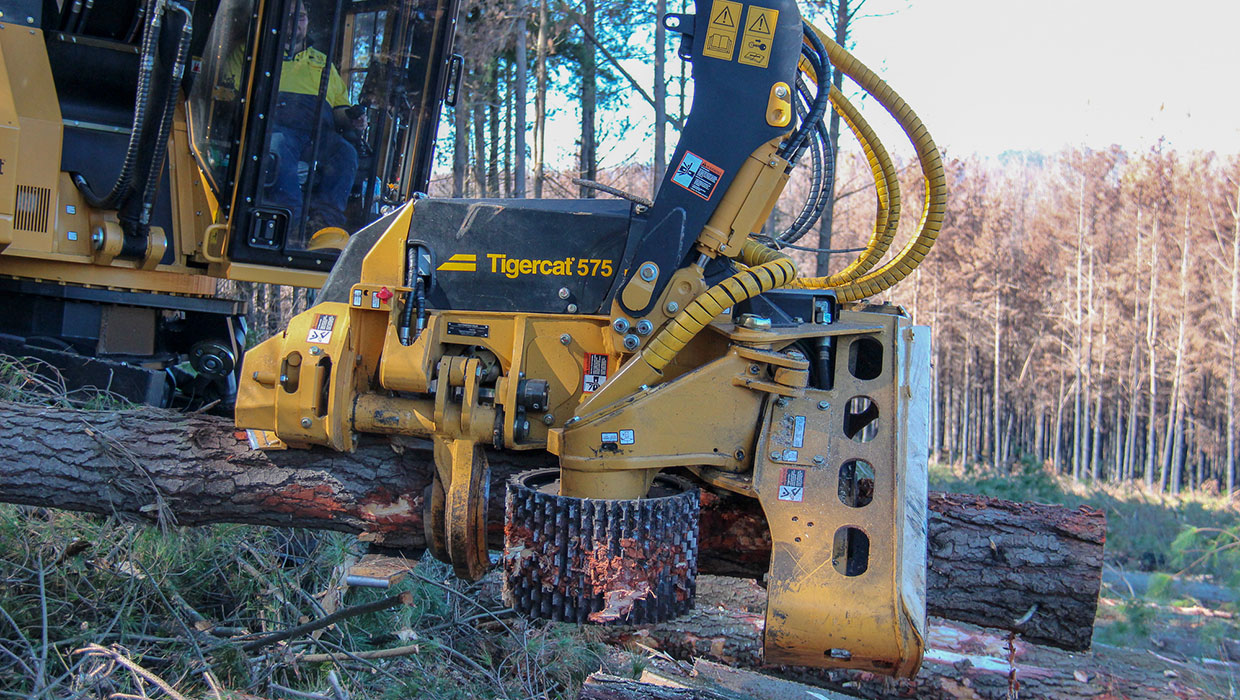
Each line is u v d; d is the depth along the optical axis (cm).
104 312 501
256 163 495
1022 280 3997
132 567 360
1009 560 303
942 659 436
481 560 304
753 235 313
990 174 5391
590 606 258
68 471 327
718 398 267
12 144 453
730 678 416
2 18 459
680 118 1064
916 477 266
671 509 259
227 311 541
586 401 270
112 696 286
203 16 499
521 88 1116
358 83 514
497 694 370
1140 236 3669
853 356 271
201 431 341
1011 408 4231
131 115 498
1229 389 3103
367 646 394
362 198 527
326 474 324
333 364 294
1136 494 1761
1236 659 556
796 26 275
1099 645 551
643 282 280
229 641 341
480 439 293
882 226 337
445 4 516
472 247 296
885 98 320
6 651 299
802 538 257
